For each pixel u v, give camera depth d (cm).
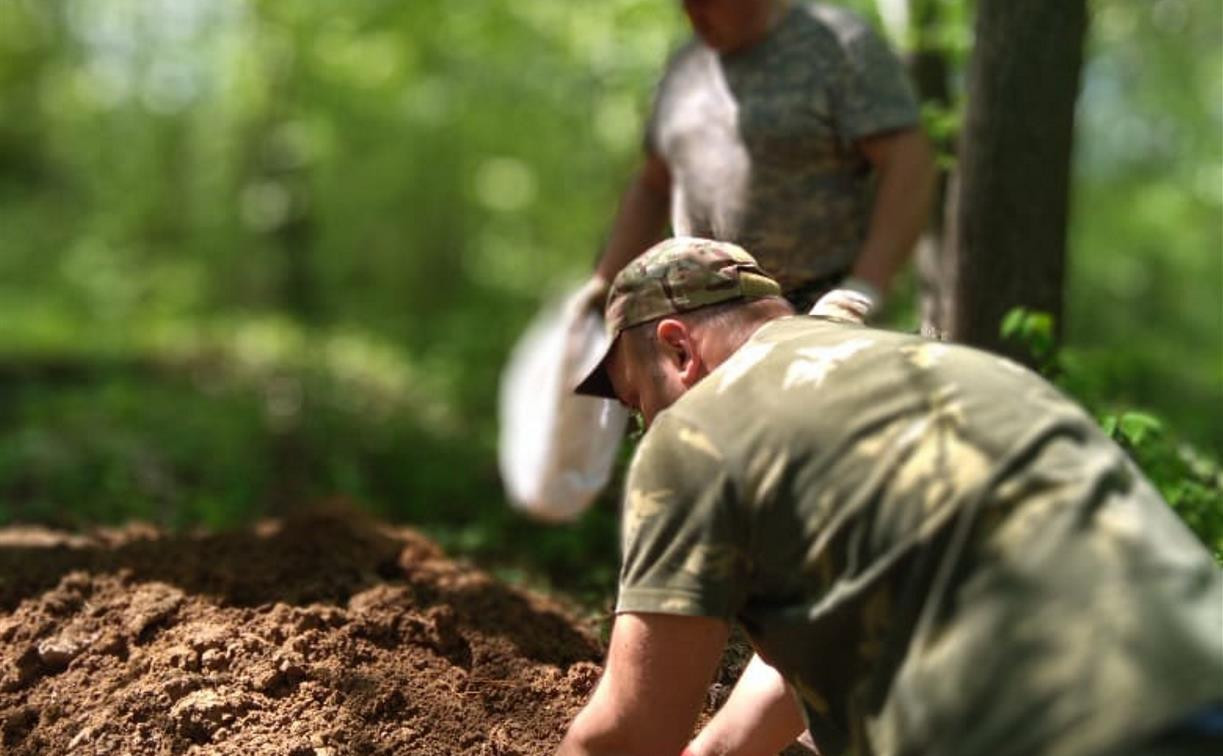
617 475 392
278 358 1168
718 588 181
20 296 1672
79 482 563
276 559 344
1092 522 166
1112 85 1163
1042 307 374
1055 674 158
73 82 1795
